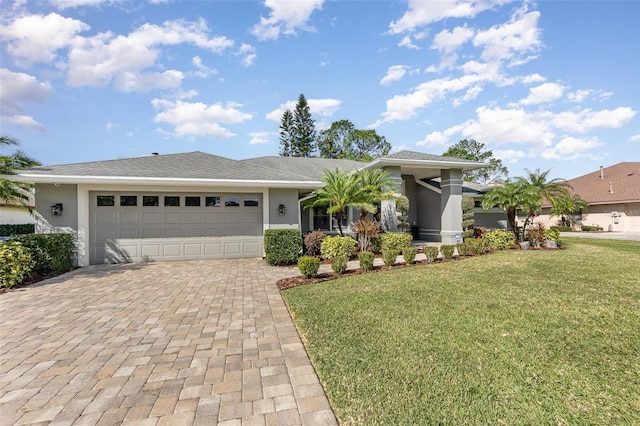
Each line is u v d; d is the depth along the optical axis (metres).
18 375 3.33
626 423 2.45
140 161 12.10
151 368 3.47
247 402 2.83
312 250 11.61
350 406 2.72
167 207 10.96
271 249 10.08
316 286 7.08
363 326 4.52
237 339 4.27
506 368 3.28
